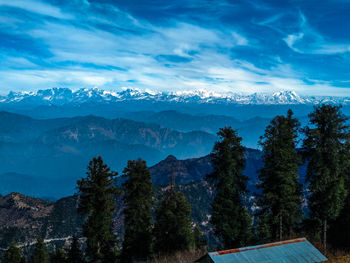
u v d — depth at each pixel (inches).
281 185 1269.7
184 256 1330.0
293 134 1323.8
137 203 1530.5
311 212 1423.5
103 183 1389.0
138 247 1549.0
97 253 1401.3
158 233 1690.5
